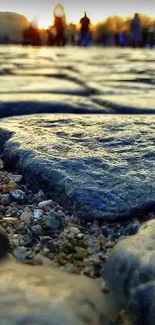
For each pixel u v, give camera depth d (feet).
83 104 10.85
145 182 5.21
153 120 8.20
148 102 11.12
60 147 6.50
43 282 3.66
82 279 3.84
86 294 3.54
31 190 5.80
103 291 3.63
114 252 3.79
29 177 5.94
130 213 4.76
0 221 4.87
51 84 15.31
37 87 14.15
